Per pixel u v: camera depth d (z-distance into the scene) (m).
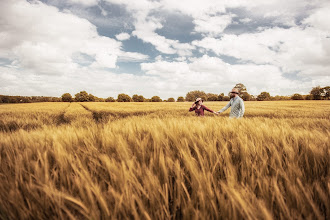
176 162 1.08
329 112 13.33
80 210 0.69
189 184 1.02
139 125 2.38
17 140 1.67
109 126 2.53
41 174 0.94
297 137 1.66
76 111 14.17
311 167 1.16
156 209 0.77
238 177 1.07
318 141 1.50
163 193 0.82
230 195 0.71
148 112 14.01
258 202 0.71
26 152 1.21
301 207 0.73
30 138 1.68
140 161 1.24
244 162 1.18
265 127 2.11
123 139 1.66
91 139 1.75
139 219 0.67
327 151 1.24
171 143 1.59
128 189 0.82
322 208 0.77
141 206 0.71
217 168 1.13
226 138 1.68
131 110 14.90
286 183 0.90
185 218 0.71
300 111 15.02
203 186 0.86
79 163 1.06
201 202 0.75
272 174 1.04
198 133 1.90
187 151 1.28
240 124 2.72
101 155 1.14
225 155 1.23
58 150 1.22
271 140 1.64
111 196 0.79
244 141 1.49
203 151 1.33
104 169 1.09
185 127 2.09
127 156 1.16
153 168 1.11
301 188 0.80
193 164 1.05
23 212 0.72
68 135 1.81
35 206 0.76
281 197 0.74
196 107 6.34
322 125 3.20
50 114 10.86
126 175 0.88
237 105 5.16
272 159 1.15
